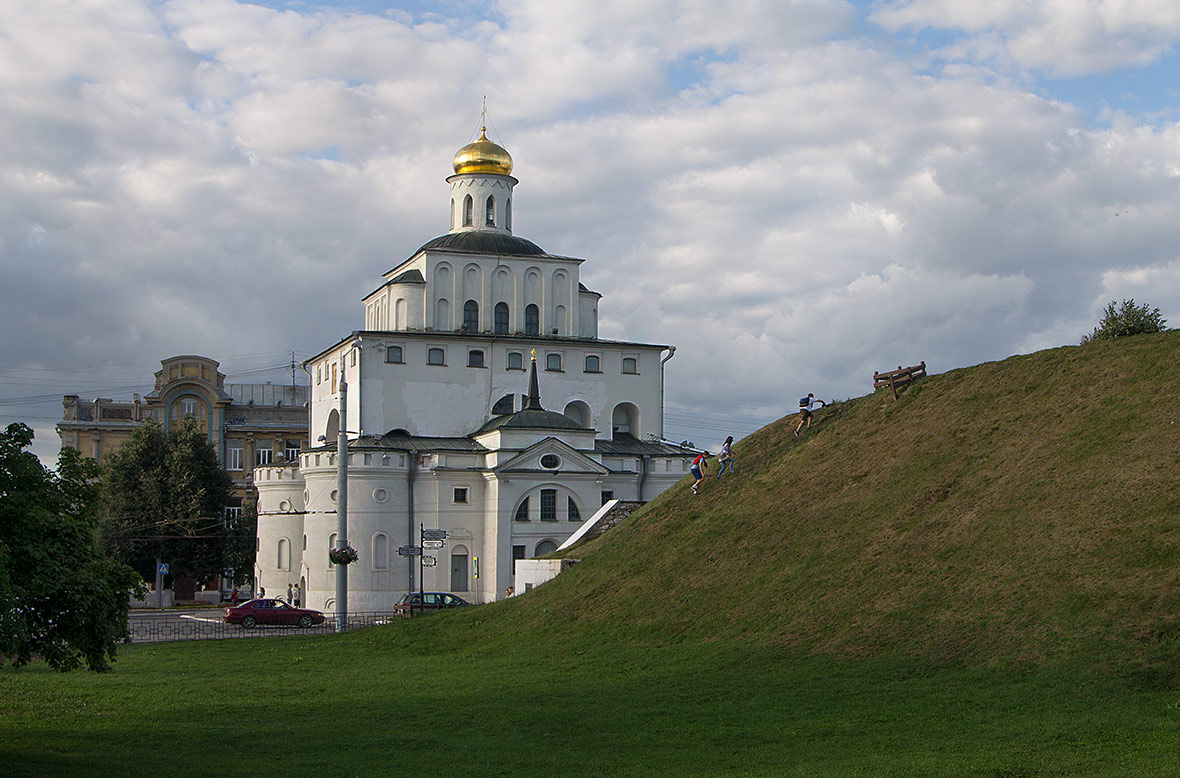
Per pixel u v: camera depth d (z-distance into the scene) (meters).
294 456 135.38
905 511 40.81
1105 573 31.08
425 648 49.38
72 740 27.09
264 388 150.62
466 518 87.44
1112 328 59.41
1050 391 44.00
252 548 105.81
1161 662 26.52
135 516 100.81
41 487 27.08
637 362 100.69
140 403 132.50
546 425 89.38
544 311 101.00
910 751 23.17
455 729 27.94
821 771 21.67
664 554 48.78
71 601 25.22
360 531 84.94
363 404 91.94
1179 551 30.41
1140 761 20.83
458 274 98.81
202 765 23.80
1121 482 35.00
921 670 30.19
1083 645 28.36
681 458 95.06
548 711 29.78
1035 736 23.44
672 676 34.06
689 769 22.64
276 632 67.19
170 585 112.12
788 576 40.50
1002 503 37.66
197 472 105.06
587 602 47.62
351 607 84.12
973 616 32.09
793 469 50.56
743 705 28.98
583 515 88.88
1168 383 39.50
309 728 28.53
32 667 44.09
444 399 94.25
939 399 49.06
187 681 39.34
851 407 54.91
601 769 22.94
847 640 33.91
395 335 93.12
